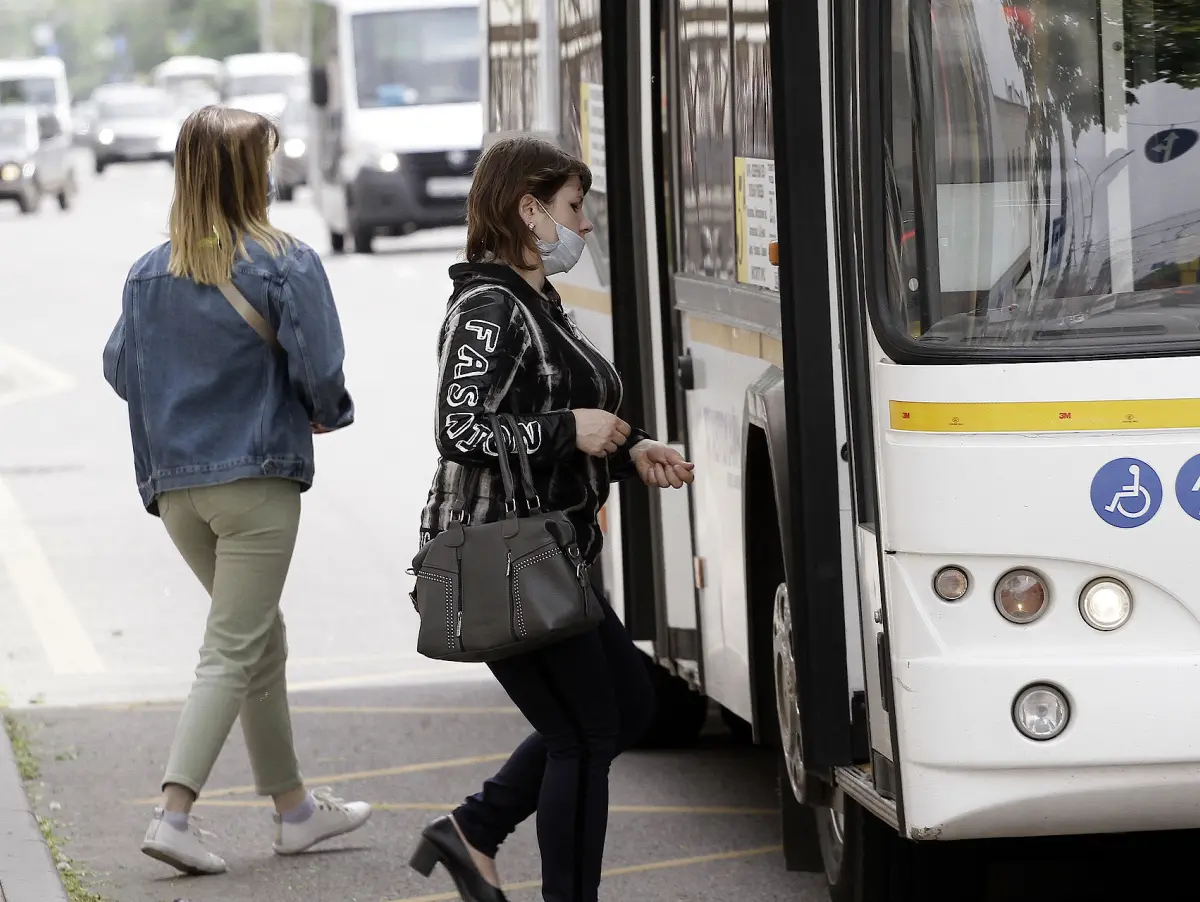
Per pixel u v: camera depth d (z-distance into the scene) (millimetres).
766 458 16719
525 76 26219
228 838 19906
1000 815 13156
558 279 24906
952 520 13047
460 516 14625
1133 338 13070
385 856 19188
